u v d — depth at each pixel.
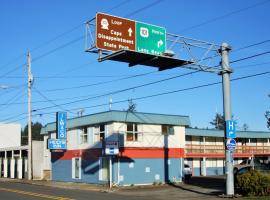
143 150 40.88
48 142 44.53
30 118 49.62
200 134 54.12
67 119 45.72
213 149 56.69
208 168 56.69
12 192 31.39
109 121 39.78
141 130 41.12
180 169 43.38
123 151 39.53
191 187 36.03
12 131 78.06
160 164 41.91
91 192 32.38
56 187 38.16
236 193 27.81
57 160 47.91
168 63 25.16
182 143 44.06
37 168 54.22
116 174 38.84
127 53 22.83
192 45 25.91
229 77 27.67
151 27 24.81
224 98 27.59
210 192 30.28
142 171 40.47
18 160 57.97
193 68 26.12
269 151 63.81
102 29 23.38
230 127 27.38
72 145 45.28
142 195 29.56
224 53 27.38
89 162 42.53
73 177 44.78
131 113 40.28
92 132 42.38
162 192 32.00
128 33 24.09
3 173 62.31
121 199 25.72
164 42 25.06
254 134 61.34
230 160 27.09
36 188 36.28
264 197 25.55
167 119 42.75
